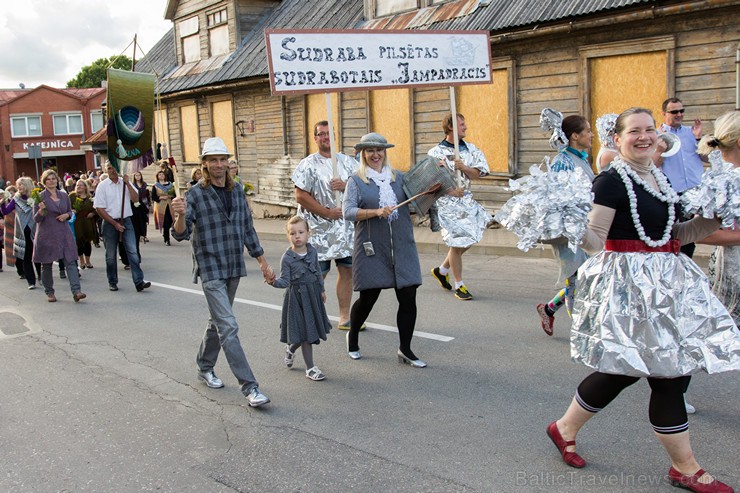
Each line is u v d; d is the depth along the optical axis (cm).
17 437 466
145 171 2584
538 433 429
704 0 971
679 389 342
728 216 336
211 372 554
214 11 2183
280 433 453
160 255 1373
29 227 1033
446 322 702
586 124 570
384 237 549
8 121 5166
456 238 781
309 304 547
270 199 1989
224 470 404
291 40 595
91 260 1352
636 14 1042
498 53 1282
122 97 1066
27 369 620
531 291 825
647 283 332
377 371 566
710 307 335
